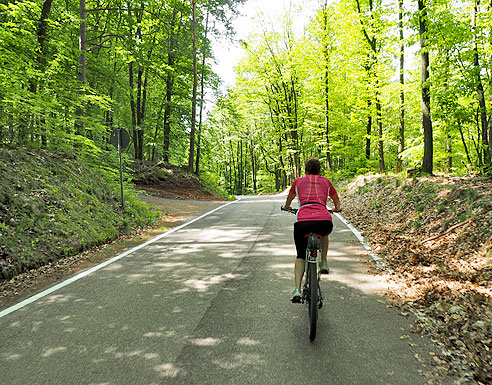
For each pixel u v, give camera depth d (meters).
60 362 3.04
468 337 3.29
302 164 36.22
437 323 3.63
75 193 8.66
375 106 18.28
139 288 4.93
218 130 37.12
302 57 21.80
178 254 6.85
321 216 3.78
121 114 23.48
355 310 4.04
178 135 25.52
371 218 9.70
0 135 9.10
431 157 11.03
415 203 8.63
